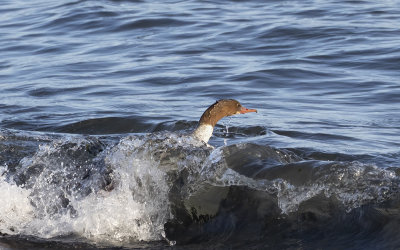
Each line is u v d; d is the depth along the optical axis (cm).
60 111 2078
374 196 1201
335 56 2688
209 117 1677
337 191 1223
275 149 1383
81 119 1959
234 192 1278
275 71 2502
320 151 1602
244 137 1784
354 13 3406
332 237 1172
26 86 2416
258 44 2909
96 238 1244
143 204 1295
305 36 2992
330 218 1207
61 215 1319
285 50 2806
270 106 2114
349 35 2977
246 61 2659
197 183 1301
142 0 3881
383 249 1117
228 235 1221
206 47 2883
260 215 1241
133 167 1337
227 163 1318
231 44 2922
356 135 1770
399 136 1758
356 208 1198
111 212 1285
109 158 1388
